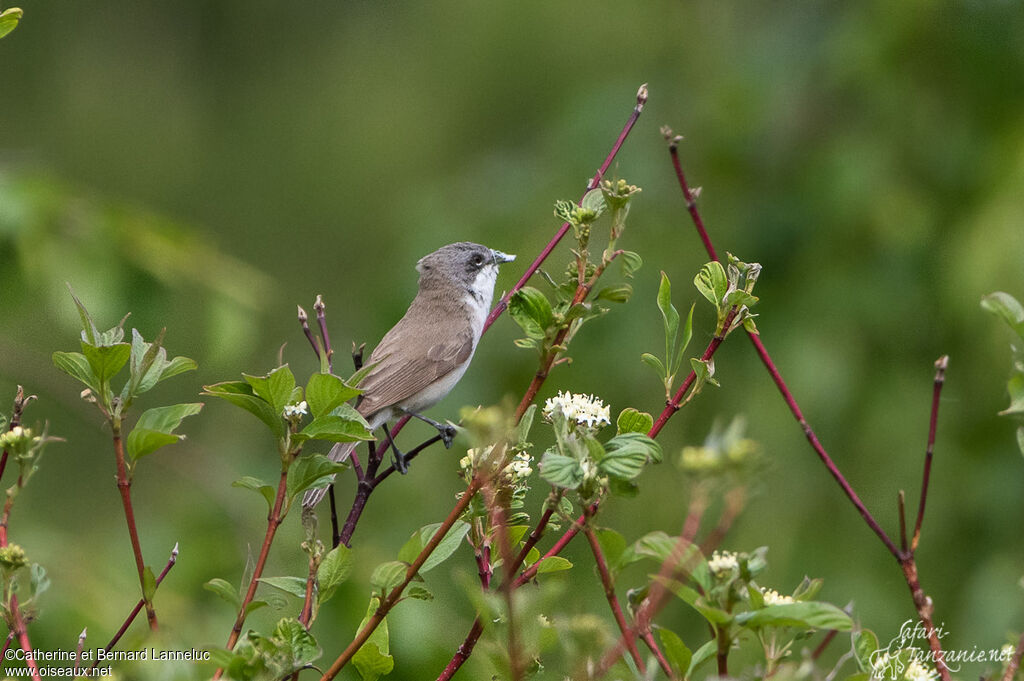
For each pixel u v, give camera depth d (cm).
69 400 1211
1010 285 1052
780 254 1220
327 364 482
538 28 1582
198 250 1156
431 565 474
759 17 1404
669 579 388
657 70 1443
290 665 438
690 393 511
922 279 1166
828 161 1205
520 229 1325
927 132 1199
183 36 1858
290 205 1772
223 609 934
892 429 1131
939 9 1184
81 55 1823
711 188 1288
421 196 1408
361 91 1803
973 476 1118
